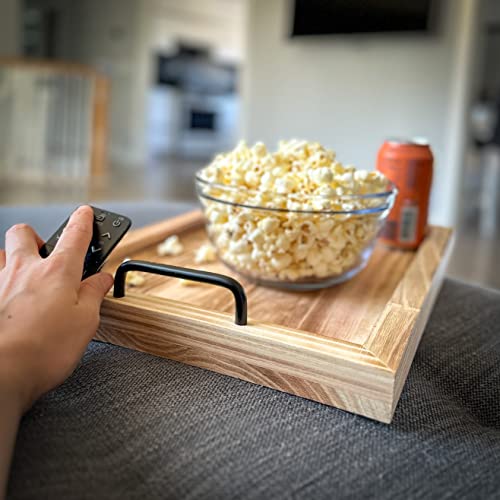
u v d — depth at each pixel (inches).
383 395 14.5
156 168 231.6
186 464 12.7
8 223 30.6
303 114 158.2
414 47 135.0
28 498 11.0
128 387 15.8
